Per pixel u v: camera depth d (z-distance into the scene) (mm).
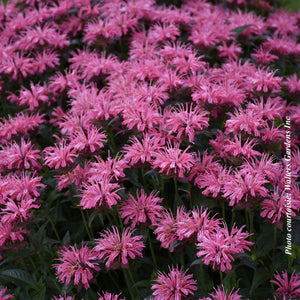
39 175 1543
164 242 1350
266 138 1402
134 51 1676
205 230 1323
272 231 1400
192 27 1764
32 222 1392
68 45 1733
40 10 1801
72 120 1491
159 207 1376
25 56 1772
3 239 1377
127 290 1432
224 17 1857
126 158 1406
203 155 1412
